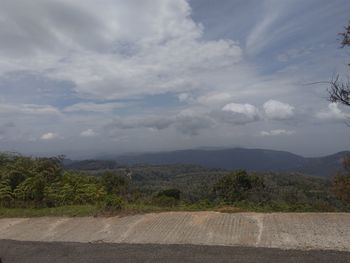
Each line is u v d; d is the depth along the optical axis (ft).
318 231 22.09
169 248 20.48
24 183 36.40
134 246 21.42
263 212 27.30
